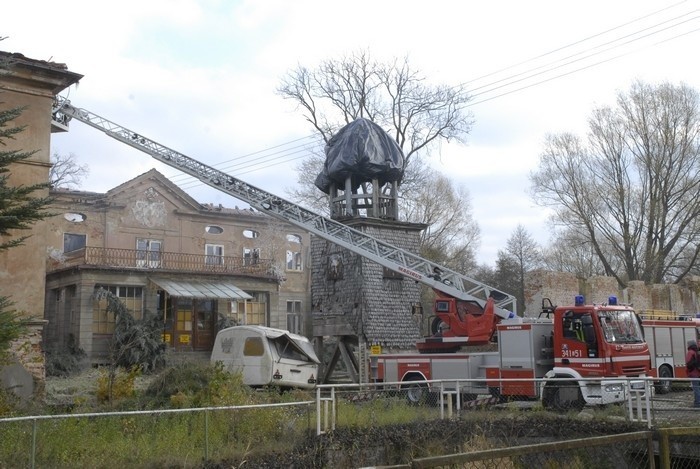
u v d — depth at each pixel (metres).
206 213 44.28
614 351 16.83
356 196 31.61
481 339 21.62
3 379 15.34
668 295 35.50
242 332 21.98
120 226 41.09
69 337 35.38
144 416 10.05
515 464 6.32
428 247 51.38
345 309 29.38
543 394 14.25
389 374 20.45
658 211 40.06
